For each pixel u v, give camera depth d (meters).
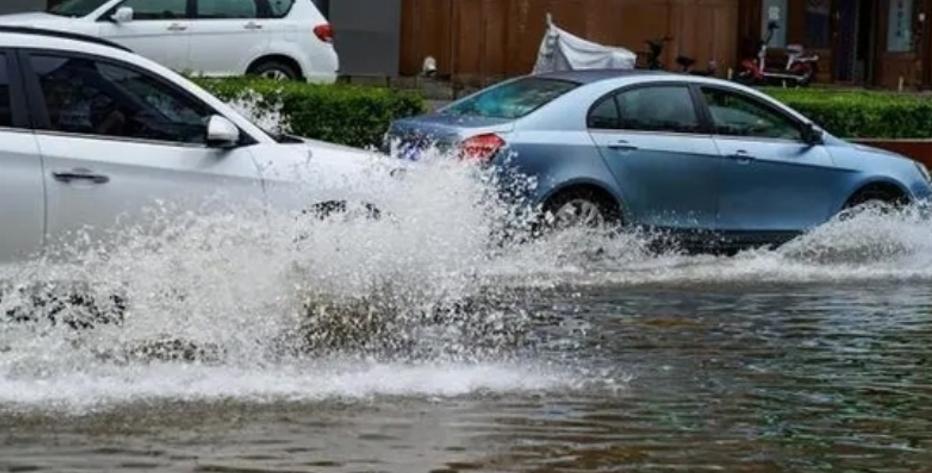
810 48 39.28
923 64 39.44
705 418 10.81
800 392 11.66
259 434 10.00
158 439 9.80
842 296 16.05
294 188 13.10
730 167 17.91
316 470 9.26
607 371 12.17
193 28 25.42
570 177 16.97
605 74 17.94
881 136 25.11
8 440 9.69
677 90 17.88
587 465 9.55
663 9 35.31
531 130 16.91
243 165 12.95
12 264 12.23
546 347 12.98
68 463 9.23
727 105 18.20
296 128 21.20
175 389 11.07
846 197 18.58
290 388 11.24
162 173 12.66
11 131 12.29
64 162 12.35
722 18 35.94
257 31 25.95
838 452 10.08
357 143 21.48
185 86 13.06
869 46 40.31
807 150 18.42
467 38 33.38
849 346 13.41
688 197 17.73
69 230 12.35
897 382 12.09
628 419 10.71
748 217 18.08
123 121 12.72
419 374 11.82
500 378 11.82
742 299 15.65
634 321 14.24
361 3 32.53
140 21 25.05
